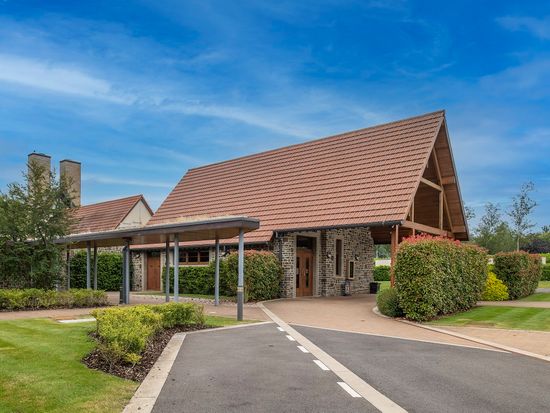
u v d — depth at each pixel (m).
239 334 12.02
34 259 19.30
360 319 15.51
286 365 8.45
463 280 17.06
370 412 5.91
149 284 31.42
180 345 10.40
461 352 9.92
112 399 6.19
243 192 28.58
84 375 7.27
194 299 22.61
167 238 20.52
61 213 19.73
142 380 7.31
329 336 11.91
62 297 17.80
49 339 10.12
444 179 25.12
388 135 24.73
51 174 20.06
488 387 7.18
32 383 6.75
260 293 21.66
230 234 18.94
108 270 30.39
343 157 25.61
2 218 18.38
